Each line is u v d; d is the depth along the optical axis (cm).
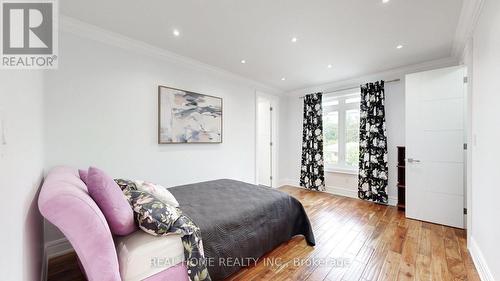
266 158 511
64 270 188
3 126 67
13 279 74
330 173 446
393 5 188
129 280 118
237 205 200
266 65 337
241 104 405
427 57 302
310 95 468
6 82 73
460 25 218
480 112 190
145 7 191
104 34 233
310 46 270
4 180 66
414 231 263
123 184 166
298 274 181
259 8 192
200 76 335
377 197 371
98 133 233
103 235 108
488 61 169
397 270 186
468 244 220
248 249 182
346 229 269
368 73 374
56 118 206
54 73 205
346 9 193
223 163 371
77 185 128
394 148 361
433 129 289
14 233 76
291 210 237
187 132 314
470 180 221
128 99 256
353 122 424
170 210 142
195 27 225
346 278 176
